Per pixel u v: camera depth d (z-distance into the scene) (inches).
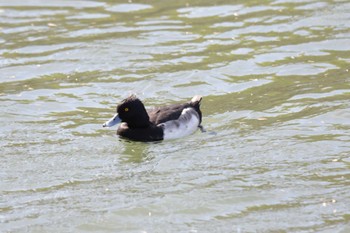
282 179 577.3
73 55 817.5
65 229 521.3
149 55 813.9
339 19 884.6
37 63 800.3
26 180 585.9
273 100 710.5
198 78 758.5
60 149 633.6
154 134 645.9
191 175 588.1
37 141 647.1
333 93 717.9
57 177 589.9
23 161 613.6
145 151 631.2
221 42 840.3
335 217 524.7
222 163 605.3
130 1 970.7
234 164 602.9
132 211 541.0
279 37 847.7
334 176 578.9
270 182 573.9
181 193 562.3
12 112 698.2
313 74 761.0
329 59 791.1
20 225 525.7
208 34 862.5
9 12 940.6
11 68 789.9
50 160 616.1
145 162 612.1
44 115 694.5
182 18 909.2
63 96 729.6
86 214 538.6
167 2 963.3
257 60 794.2
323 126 659.4
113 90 738.8
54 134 660.1
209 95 726.5
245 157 613.3
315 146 625.9
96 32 874.8
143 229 520.4
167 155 623.2
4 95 731.4
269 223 521.3
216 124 673.0
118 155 625.0
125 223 527.8
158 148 636.7
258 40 842.2
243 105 704.4
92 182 582.6
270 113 686.5
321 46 820.6
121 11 937.5
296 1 943.7
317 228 512.4
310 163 600.4
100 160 616.4
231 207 543.2
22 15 931.3
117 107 647.8
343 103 697.0
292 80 750.5
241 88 738.2
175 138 652.1
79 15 927.7
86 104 714.2
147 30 876.0
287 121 670.5
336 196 550.9
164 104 709.3
